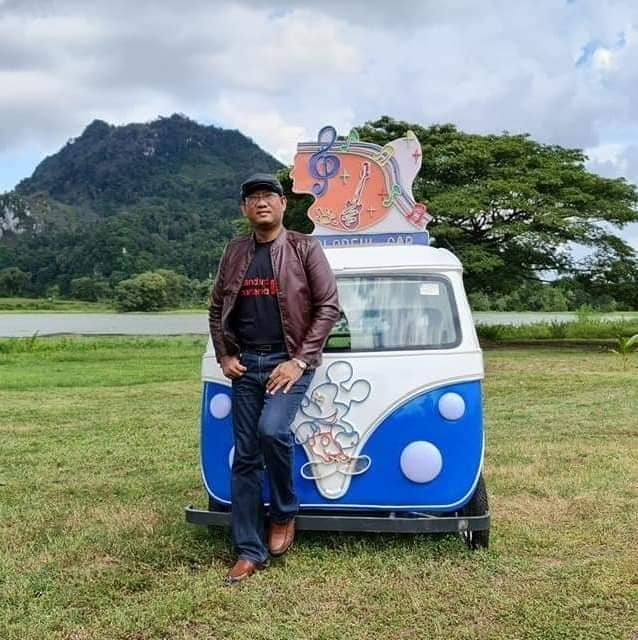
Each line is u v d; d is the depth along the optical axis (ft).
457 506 13.84
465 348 14.20
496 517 16.74
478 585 12.75
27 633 11.07
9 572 13.57
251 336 13.23
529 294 117.70
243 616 11.61
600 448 24.40
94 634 11.09
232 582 12.86
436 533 15.14
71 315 241.96
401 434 13.85
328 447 13.96
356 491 13.92
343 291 14.85
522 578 13.06
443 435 13.82
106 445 25.98
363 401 13.92
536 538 15.14
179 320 199.31
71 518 17.12
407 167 21.16
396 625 11.28
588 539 15.19
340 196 21.52
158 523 16.61
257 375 13.15
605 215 87.40
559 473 20.90
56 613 11.75
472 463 13.88
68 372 52.54
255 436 13.25
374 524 13.53
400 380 13.93
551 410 33.32
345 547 14.52
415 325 14.46
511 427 28.96
